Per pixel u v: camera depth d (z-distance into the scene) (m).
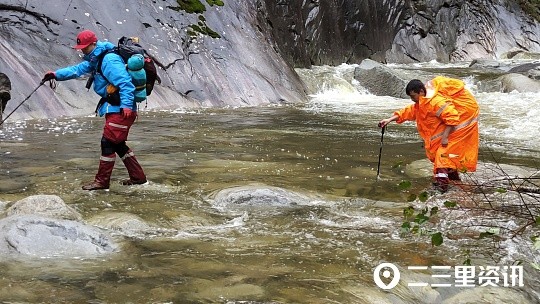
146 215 5.46
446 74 21.12
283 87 16.08
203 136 9.95
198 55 14.43
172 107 12.98
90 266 4.20
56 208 5.11
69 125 10.27
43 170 7.09
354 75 19.09
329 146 9.52
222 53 15.02
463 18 29.81
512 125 12.31
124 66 6.20
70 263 4.22
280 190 6.30
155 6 14.41
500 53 30.42
